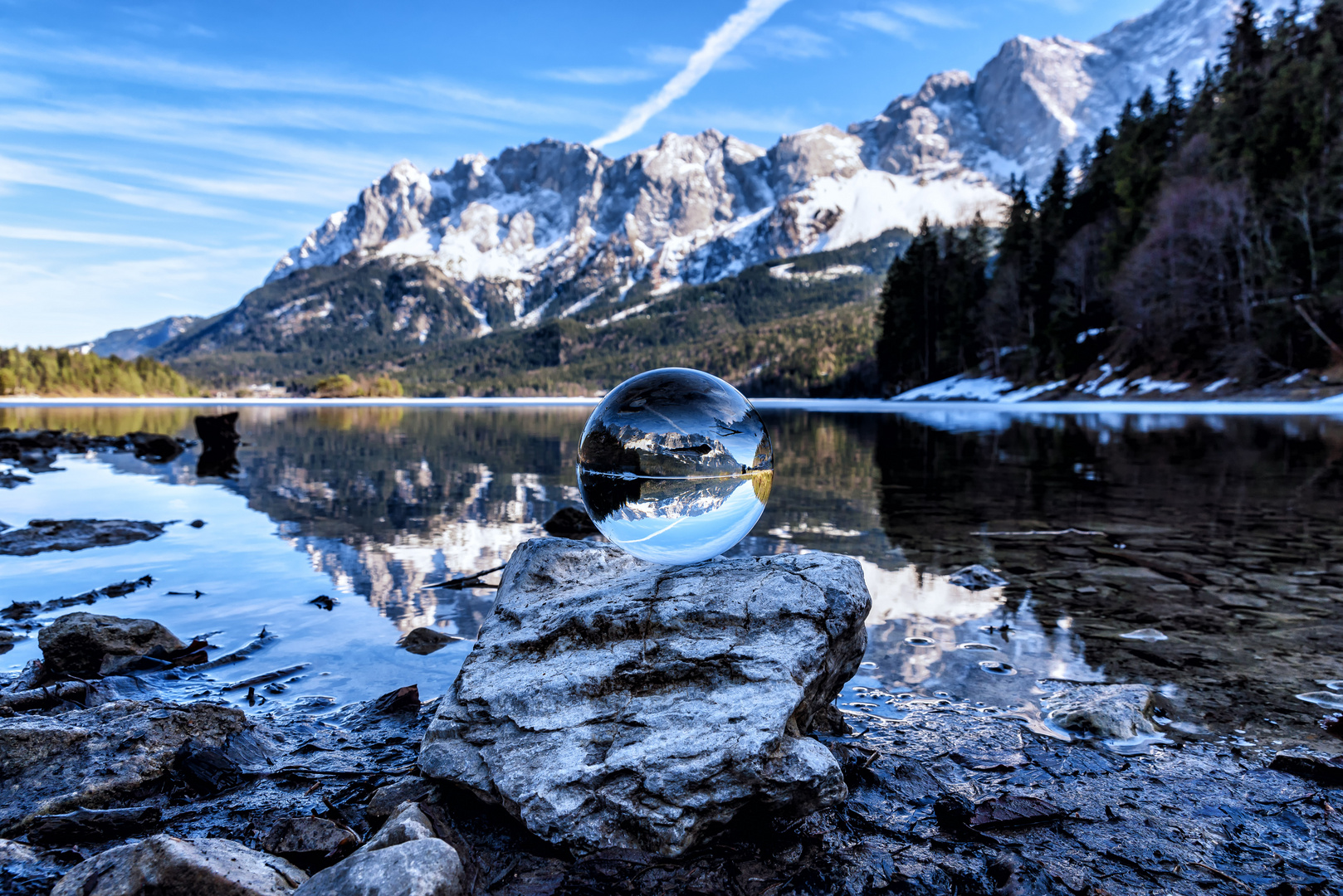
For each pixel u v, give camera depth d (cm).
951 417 3253
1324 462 1205
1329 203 3397
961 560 557
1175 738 265
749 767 209
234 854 188
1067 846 199
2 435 2002
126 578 537
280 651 380
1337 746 256
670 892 183
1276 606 427
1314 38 4597
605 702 238
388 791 229
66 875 180
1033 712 290
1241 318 3834
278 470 1334
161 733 260
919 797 227
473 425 3350
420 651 379
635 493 296
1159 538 632
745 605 264
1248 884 182
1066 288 5294
